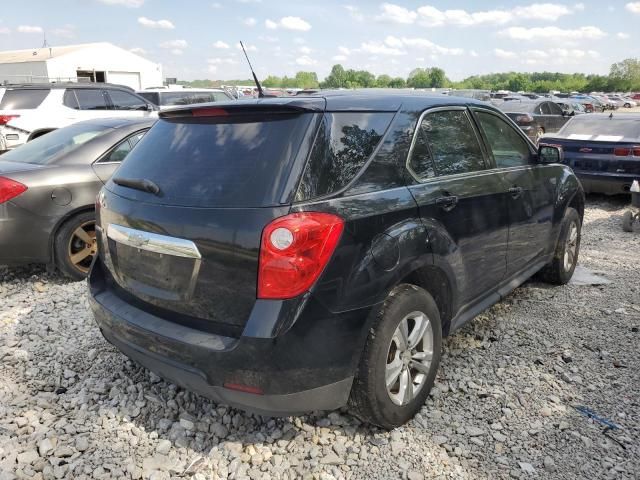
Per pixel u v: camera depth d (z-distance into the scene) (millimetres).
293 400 2490
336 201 2555
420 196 2998
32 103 11469
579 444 2883
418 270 3066
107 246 3074
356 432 2965
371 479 2627
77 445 2805
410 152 3076
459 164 3500
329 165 2604
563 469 2697
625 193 8969
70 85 11945
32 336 4051
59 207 5086
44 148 5578
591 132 9516
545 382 3479
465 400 3281
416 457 2775
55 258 5238
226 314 2502
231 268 2461
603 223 8141
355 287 2549
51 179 5051
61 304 4695
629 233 7477
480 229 3498
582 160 9141
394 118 3053
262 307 2395
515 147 4277
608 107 59812
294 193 2451
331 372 2541
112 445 2848
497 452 2826
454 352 3879
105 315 2982
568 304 4746
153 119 6004
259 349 2383
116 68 39938
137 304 2916
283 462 2734
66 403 3217
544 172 4547
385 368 2754
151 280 2781
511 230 3934
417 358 3025
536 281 5328
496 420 3090
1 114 11008
